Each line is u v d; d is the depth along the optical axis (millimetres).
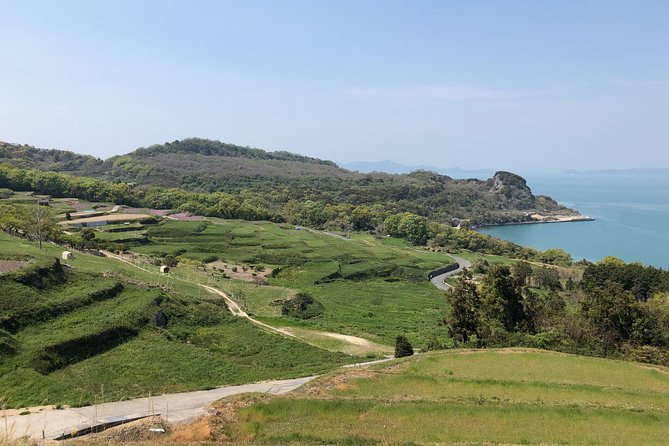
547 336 57562
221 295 79375
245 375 45062
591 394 35750
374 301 101500
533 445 26000
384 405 30875
